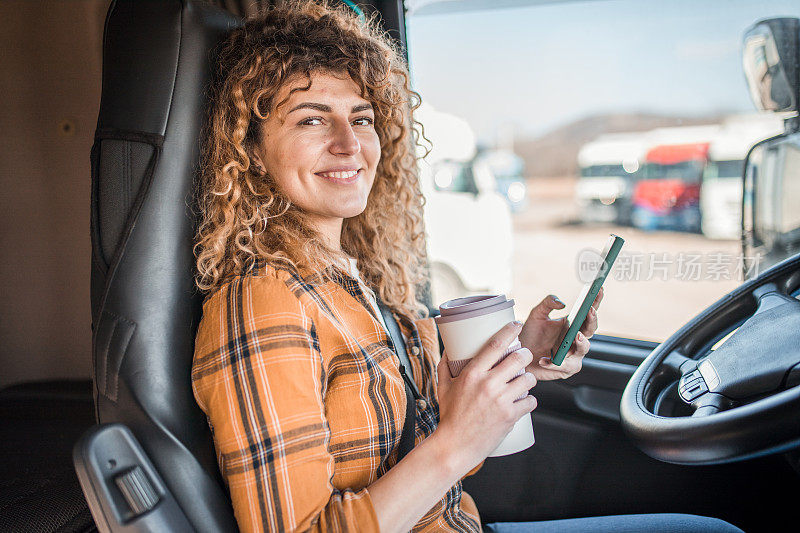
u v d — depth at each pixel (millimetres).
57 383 2283
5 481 1465
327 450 898
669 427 938
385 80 1192
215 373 886
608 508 1508
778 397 817
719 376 1038
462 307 943
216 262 977
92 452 812
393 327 1238
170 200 960
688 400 1060
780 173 1766
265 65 1040
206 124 1017
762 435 814
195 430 937
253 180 1086
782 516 1318
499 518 1575
